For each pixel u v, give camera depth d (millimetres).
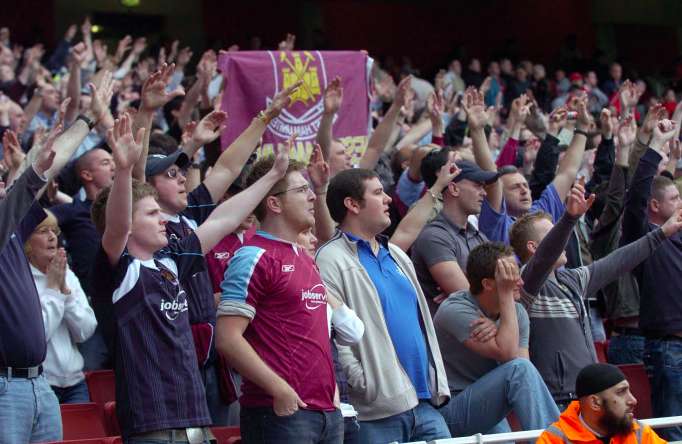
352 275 9844
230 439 9430
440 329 10750
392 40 42438
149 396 8328
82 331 11180
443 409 10258
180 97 16688
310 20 40875
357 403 9695
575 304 11461
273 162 9438
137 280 8461
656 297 12516
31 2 36062
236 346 8461
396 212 14156
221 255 10922
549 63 43000
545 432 9281
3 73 21906
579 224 14344
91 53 21578
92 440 8875
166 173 10062
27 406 8961
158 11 38656
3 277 8969
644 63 43438
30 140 16531
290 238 9031
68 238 12102
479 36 43656
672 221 11609
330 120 12227
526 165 17219
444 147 13203
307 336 8672
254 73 13984
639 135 13672
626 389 9289
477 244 11750
